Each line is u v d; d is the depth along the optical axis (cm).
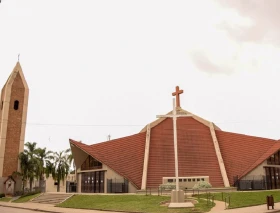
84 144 4603
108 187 4159
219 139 4997
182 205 2309
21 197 4281
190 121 5128
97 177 4478
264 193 3294
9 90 5419
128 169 4281
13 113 5381
